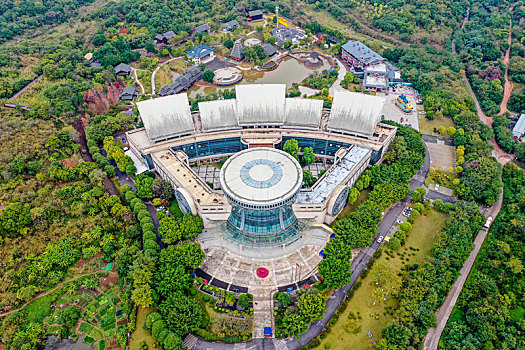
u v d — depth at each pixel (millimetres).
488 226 184750
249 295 153375
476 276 159625
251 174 179250
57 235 178500
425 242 177125
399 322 142375
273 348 139125
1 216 175250
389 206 191125
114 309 153250
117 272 163125
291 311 145375
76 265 169750
